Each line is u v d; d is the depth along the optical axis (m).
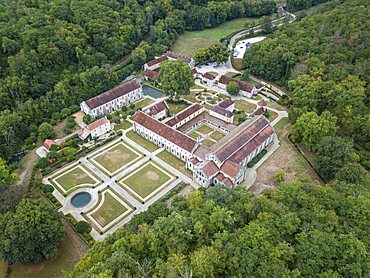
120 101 153.75
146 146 129.75
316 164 112.12
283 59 167.62
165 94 155.88
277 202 83.75
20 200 91.75
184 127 137.50
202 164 108.88
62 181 112.19
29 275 84.00
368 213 78.19
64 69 161.62
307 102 135.25
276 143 130.50
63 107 147.50
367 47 147.38
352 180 96.69
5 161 111.56
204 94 166.00
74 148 125.94
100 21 186.12
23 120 133.12
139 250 74.06
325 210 79.56
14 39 156.00
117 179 113.38
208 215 78.81
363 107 125.12
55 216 88.19
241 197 85.62
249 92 162.12
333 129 118.94
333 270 64.88
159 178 113.94
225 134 136.12
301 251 66.94
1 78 145.12
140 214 88.19
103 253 74.81
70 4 187.25
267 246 66.75
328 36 170.75
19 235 80.06
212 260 65.50
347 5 193.38
